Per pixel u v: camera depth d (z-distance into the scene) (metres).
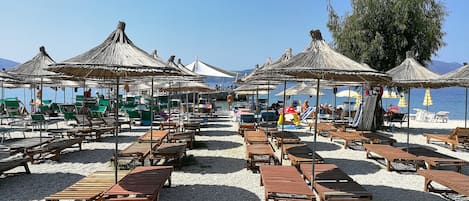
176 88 12.74
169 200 5.21
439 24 16.52
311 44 5.57
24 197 5.32
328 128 12.50
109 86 18.11
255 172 6.94
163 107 24.61
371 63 16.48
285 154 8.33
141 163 7.36
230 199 5.27
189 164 7.65
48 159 7.87
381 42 15.88
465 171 7.43
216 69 17.56
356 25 16.62
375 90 14.86
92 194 4.42
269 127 12.47
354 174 7.00
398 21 15.77
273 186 4.76
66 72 5.61
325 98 59.53
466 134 9.90
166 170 5.61
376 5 16.17
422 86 10.02
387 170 7.29
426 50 16.20
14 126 14.60
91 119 13.77
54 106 19.98
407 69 9.86
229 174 6.79
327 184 5.09
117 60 4.68
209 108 20.86
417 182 6.43
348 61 5.18
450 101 52.09
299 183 4.94
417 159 7.07
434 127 16.55
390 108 21.84
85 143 10.48
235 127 15.20
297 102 27.88
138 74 5.45
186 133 10.12
